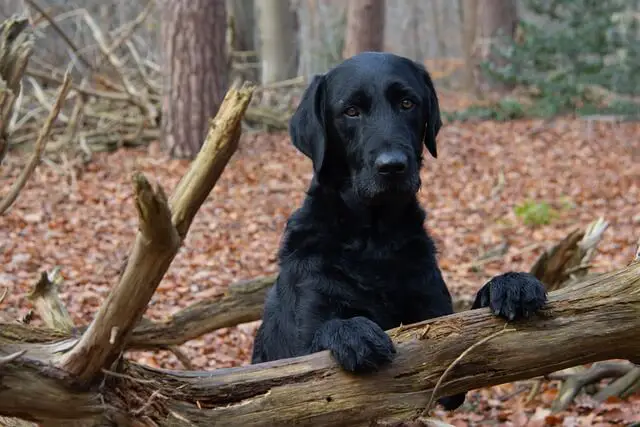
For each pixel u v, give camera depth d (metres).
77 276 8.31
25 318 3.59
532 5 19.58
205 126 14.02
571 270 5.55
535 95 20.64
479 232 10.62
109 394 2.55
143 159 13.73
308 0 34.00
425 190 12.93
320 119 4.05
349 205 3.86
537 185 13.09
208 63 13.99
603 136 16.64
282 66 22.39
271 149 14.95
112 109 15.31
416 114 3.98
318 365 2.91
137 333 5.20
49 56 17.53
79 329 4.64
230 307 5.40
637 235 10.12
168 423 2.65
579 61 18.72
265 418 2.80
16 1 19.81
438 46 41.03
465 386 3.02
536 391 5.82
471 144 16.33
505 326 3.03
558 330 3.02
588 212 11.44
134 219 10.60
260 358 4.19
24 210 10.67
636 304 3.05
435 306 3.85
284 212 11.29
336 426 2.89
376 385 2.91
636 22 18.67
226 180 12.86
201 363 6.50
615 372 5.61
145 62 16.05
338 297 3.74
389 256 3.79
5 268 8.34
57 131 14.31
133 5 20.27
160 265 2.38
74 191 11.69
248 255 9.38
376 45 19.45
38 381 2.43
